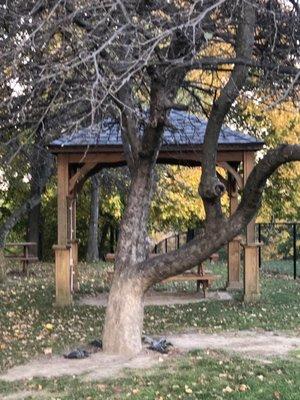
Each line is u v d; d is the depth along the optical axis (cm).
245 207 783
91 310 1255
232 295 1455
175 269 827
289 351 862
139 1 676
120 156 1348
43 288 1584
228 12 788
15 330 1043
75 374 748
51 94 783
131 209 866
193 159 1358
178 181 2302
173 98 820
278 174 2333
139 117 775
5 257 1914
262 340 945
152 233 2733
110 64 641
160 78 770
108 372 751
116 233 2953
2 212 2603
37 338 971
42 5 688
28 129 878
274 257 2384
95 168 1571
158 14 723
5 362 818
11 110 778
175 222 2592
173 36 707
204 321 1112
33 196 1856
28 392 682
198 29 652
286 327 1052
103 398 650
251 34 754
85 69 682
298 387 681
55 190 2516
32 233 2353
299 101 985
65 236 1339
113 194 2514
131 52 639
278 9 779
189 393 662
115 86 688
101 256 2984
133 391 670
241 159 1372
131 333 846
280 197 2430
